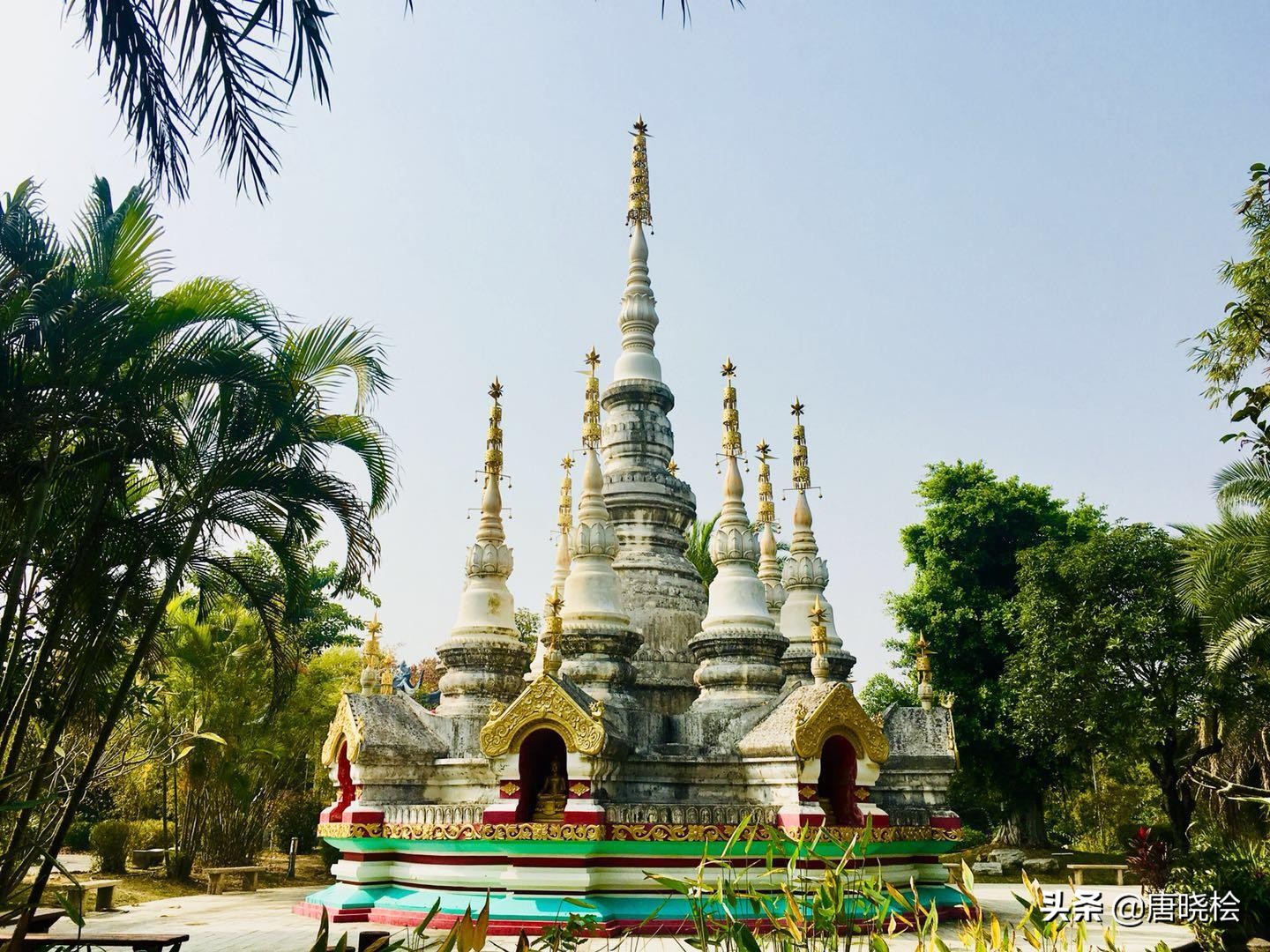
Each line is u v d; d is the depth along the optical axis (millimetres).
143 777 39250
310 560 18469
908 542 52125
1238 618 25953
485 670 27250
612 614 25797
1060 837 65000
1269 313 24250
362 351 17438
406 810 23656
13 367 13641
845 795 22625
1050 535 48938
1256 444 21672
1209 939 19938
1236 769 39312
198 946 20484
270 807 43219
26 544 13711
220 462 15727
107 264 14664
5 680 14039
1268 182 20641
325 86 8562
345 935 6152
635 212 34062
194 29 8414
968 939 8742
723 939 8672
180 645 34250
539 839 20609
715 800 22938
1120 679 38656
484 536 28984
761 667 25234
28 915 9828
